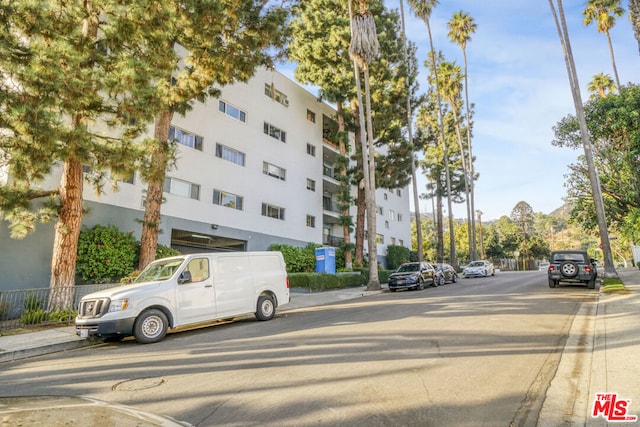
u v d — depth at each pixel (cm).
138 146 996
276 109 2714
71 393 502
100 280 1421
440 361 588
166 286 898
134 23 1002
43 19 879
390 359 605
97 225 1499
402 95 2728
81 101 912
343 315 1115
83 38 969
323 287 2102
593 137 2220
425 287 2212
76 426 193
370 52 2262
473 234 4406
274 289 1145
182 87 1376
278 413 408
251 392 477
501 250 7512
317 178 3086
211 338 863
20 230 1023
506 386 477
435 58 4428
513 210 8912
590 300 1273
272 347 726
